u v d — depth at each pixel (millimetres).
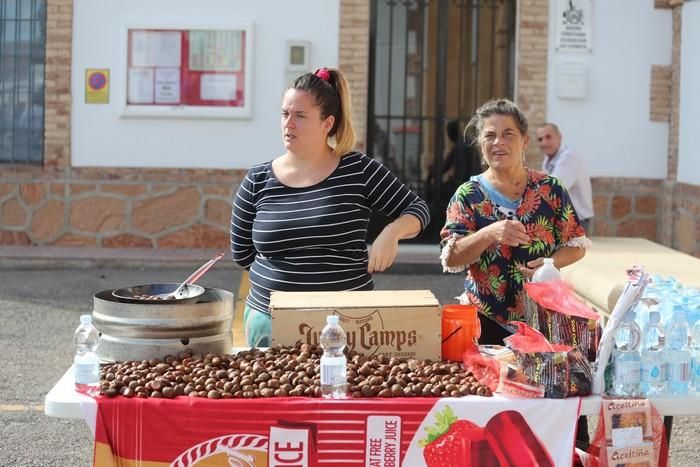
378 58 13008
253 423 3650
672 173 12547
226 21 12422
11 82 12617
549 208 4836
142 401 3654
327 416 3654
